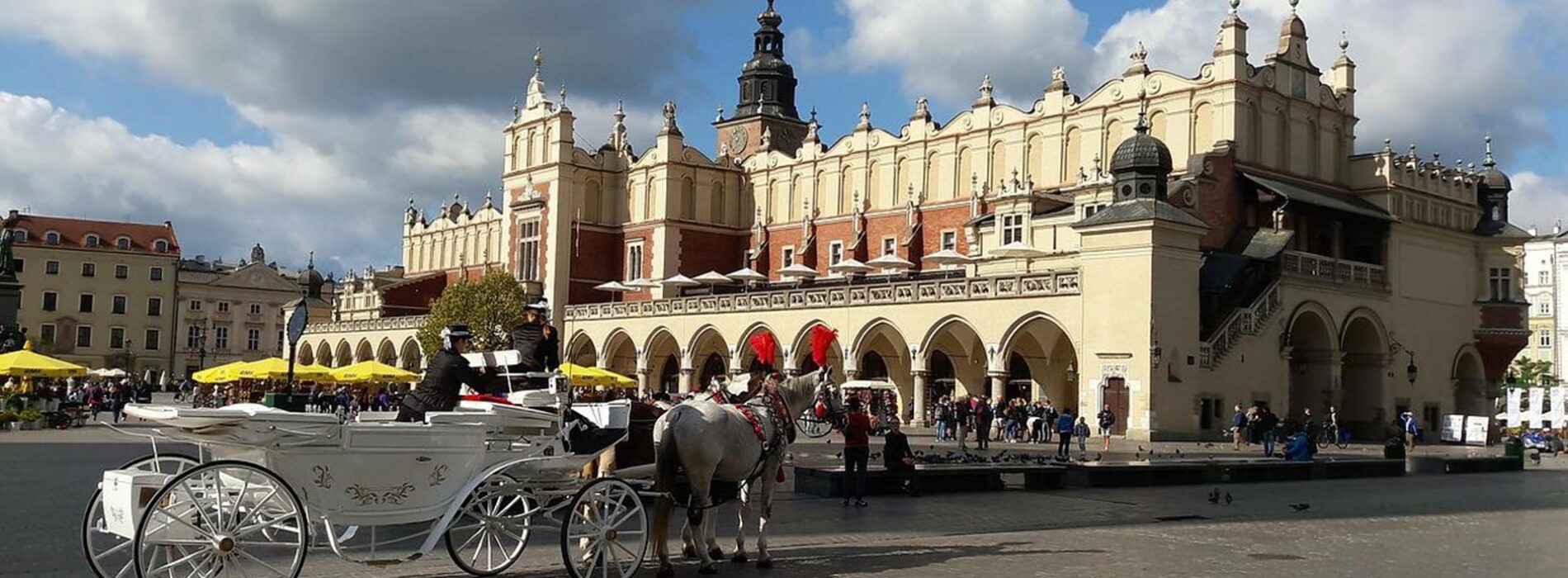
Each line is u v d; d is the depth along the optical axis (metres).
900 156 80.12
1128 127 67.94
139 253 134.62
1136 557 17.38
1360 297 62.59
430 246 115.88
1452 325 69.12
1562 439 67.38
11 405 51.94
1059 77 72.12
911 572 15.70
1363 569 16.73
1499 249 71.12
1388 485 33.28
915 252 77.69
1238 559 17.45
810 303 66.50
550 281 87.06
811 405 17.08
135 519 12.20
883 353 69.50
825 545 18.39
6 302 64.25
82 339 131.62
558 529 19.34
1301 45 66.81
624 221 90.31
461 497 13.62
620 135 92.06
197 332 138.62
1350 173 67.62
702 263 88.44
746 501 16.22
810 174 85.81
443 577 14.91
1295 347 62.09
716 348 75.88
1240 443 51.62
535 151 90.81
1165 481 30.95
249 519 12.54
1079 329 54.78
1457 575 16.31
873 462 35.56
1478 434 63.41
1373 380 63.84
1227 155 60.72
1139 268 52.44
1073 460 36.03
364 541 18.23
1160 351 51.97
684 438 15.02
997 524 21.58
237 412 12.61
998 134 74.94
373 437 13.26
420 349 91.75
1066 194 69.12
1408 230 66.31
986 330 58.50
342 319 118.19
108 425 12.49
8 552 15.96
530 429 14.62
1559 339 121.12
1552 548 19.20
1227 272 56.78
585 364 83.69
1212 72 63.47
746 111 105.19
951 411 54.94
